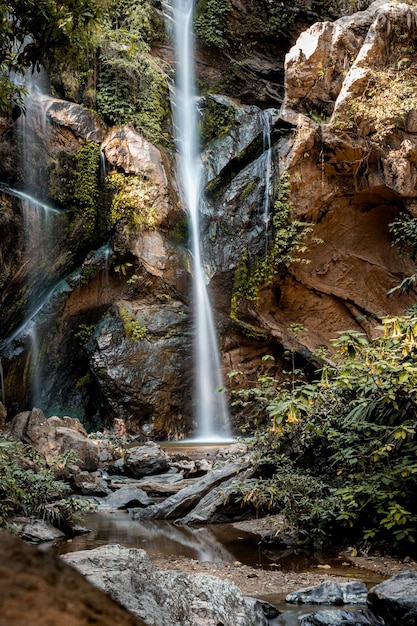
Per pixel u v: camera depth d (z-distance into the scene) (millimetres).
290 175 18891
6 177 17188
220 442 17141
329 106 19516
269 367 19547
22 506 6625
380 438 6266
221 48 22344
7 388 17594
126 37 19719
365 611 3938
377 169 18844
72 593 537
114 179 18500
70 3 5770
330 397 7004
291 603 4227
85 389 19172
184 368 18734
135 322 18469
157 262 18500
